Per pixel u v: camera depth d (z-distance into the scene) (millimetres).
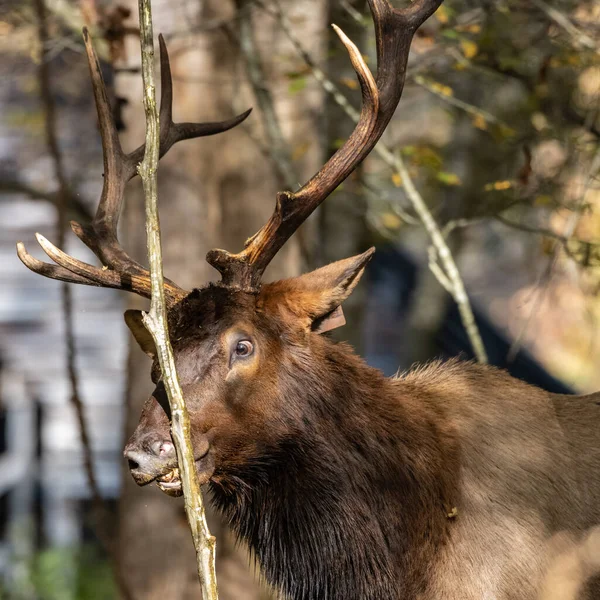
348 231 18344
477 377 8742
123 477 12062
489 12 12891
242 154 12055
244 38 12070
